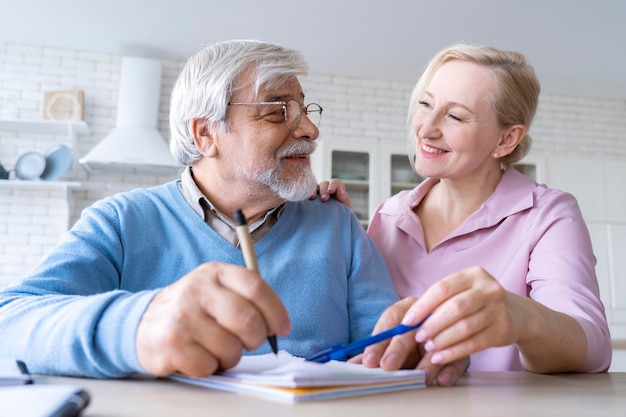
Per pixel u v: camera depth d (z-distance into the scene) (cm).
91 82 450
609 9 365
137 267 122
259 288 65
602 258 470
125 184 448
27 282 101
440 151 148
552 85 502
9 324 82
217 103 125
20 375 67
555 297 116
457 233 147
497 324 76
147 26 405
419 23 391
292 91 133
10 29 417
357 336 132
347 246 140
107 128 448
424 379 76
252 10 377
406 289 147
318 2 364
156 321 67
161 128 454
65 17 394
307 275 129
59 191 435
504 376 93
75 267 110
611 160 516
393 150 460
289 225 134
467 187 151
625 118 535
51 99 429
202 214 130
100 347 71
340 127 486
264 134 126
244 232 72
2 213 426
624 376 95
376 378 69
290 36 415
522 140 158
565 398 69
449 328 75
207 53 133
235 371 71
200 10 379
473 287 76
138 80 429
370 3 365
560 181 477
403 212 156
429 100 149
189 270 122
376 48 434
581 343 94
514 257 139
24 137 438
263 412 55
